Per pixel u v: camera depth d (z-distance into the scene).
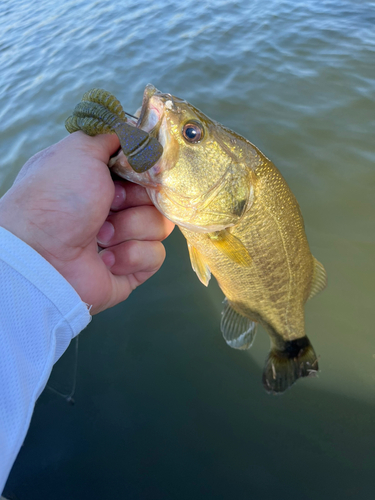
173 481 0.30
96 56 0.91
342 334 0.38
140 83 0.77
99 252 0.22
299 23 0.90
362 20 0.87
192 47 0.86
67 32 1.09
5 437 0.14
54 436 0.32
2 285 0.15
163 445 0.32
